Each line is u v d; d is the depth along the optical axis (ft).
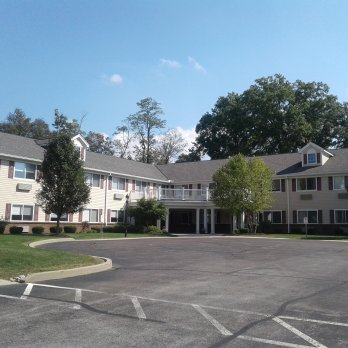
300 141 208.03
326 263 50.65
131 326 21.80
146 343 19.11
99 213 131.44
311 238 103.81
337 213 127.65
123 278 37.81
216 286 33.73
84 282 35.50
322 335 20.62
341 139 212.64
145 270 43.42
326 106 215.72
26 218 109.60
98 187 132.05
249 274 40.57
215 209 140.46
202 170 161.27
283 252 64.64
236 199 123.13
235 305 26.96
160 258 55.42
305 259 54.95
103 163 139.64
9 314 23.93
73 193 97.86
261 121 210.79
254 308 26.22
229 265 47.83
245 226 136.15
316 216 131.13
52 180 97.25
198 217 135.95
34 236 88.28
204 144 236.84
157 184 157.79
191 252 64.03
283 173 138.51
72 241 85.66
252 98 216.95
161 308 25.85
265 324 22.54
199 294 30.37
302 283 35.70
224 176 125.18
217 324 22.40
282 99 211.82
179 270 43.34
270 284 35.01
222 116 226.17
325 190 130.31
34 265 40.42
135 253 62.13
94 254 60.44
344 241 92.27
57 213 98.53
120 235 107.65
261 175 125.18
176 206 135.95
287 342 19.49
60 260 43.98
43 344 18.72
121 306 26.27
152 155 236.22
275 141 214.07
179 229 152.66
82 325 21.84
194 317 23.79
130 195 139.64
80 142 128.67
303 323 22.85
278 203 138.21
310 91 219.00
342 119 214.69
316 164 135.64
